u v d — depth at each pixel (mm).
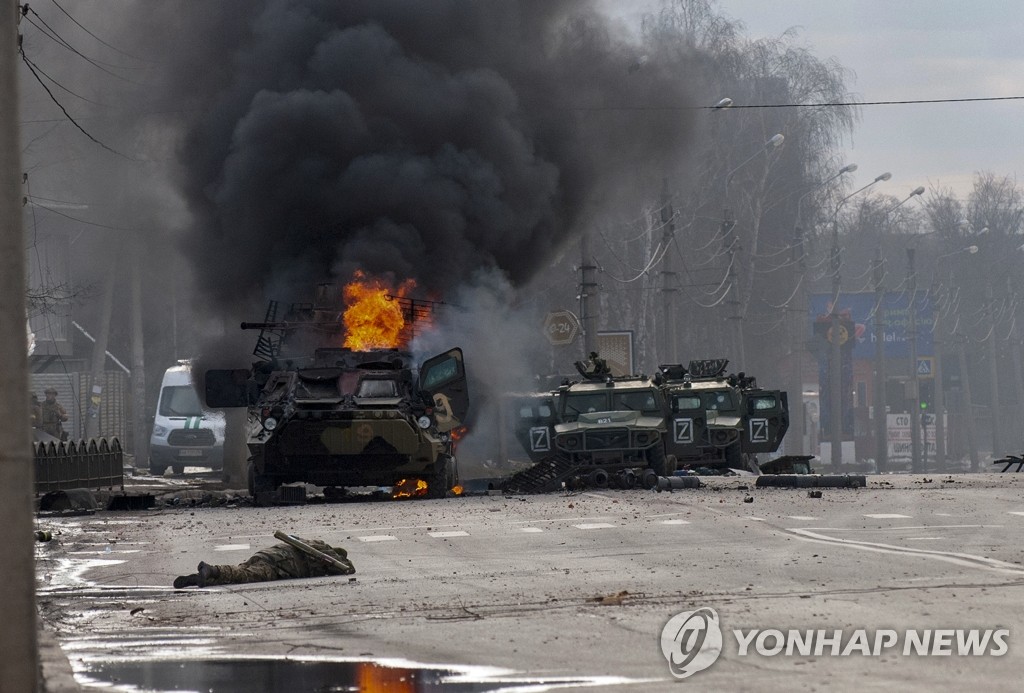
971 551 42156
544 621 30516
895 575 36844
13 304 20531
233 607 34500
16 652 20312
